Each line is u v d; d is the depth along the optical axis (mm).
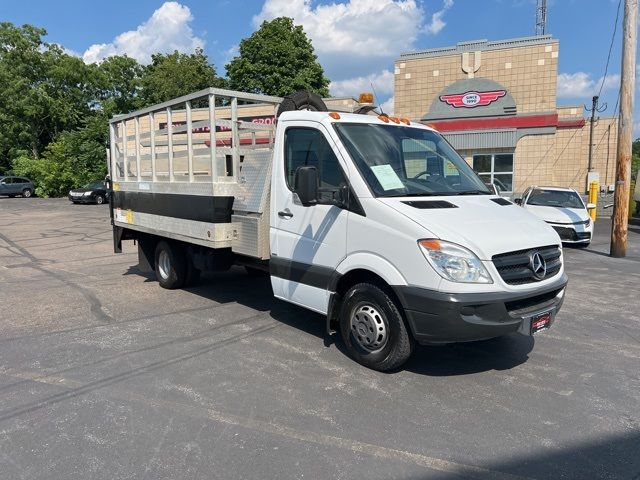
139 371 4805
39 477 3172
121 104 48469
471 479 3160
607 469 3268
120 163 8945
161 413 3984
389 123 5578
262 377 4652
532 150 22266
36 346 5508
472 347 5426
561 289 4734
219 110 6867
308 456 3396
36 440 3602
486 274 4105
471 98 23062
